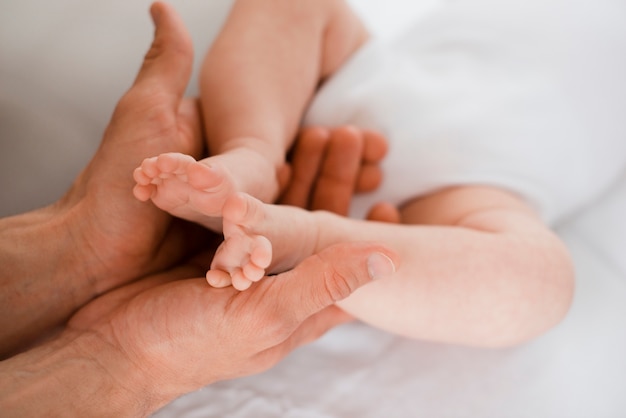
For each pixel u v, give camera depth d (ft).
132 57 2.08
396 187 1.95
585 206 2.19
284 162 1.87
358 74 2.06
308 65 1.94
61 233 1.57
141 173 1.37
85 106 2.01
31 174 1.93
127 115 1.59
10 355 1.59
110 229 1.57
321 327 1.72
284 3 1.93
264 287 1.44
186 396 1.73
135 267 1.63
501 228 1.75
